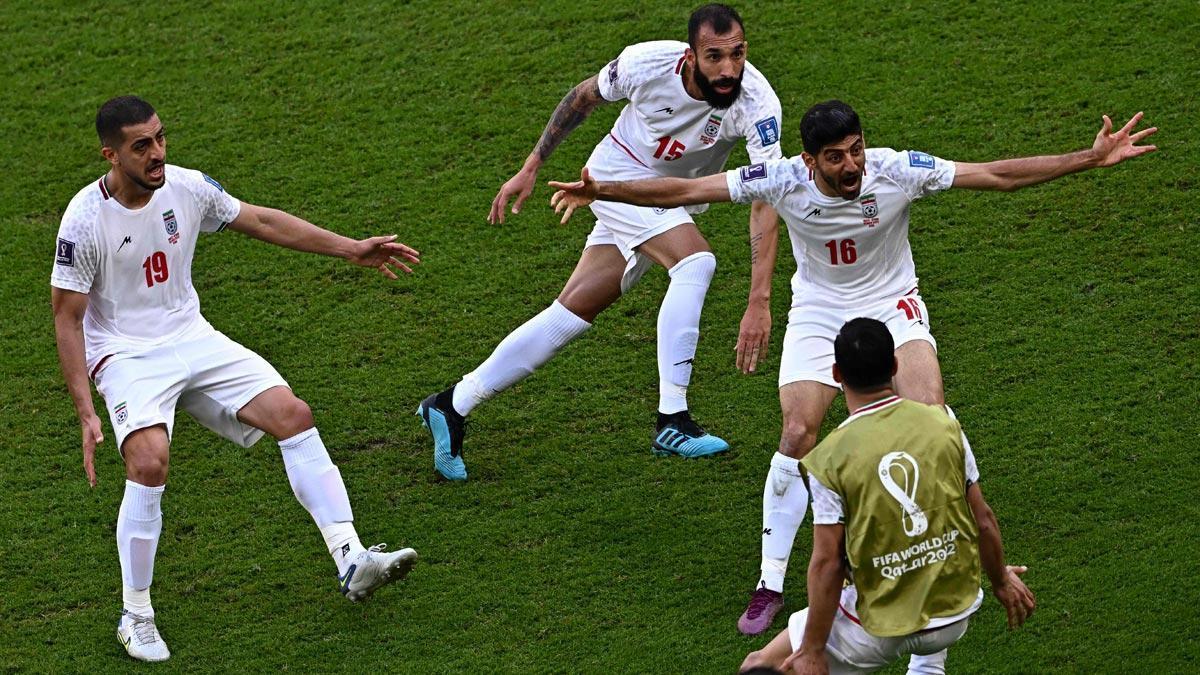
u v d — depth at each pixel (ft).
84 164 104.83
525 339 76.69
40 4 121.19
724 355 86.28
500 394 84.69
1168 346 82.23
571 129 76.84
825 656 54.70
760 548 72.13
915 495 51.31
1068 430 77.30
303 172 102.89
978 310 86.74
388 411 83.66
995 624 65.87
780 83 106.11
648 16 113.70
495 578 71.10
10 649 68.13
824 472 51.72
